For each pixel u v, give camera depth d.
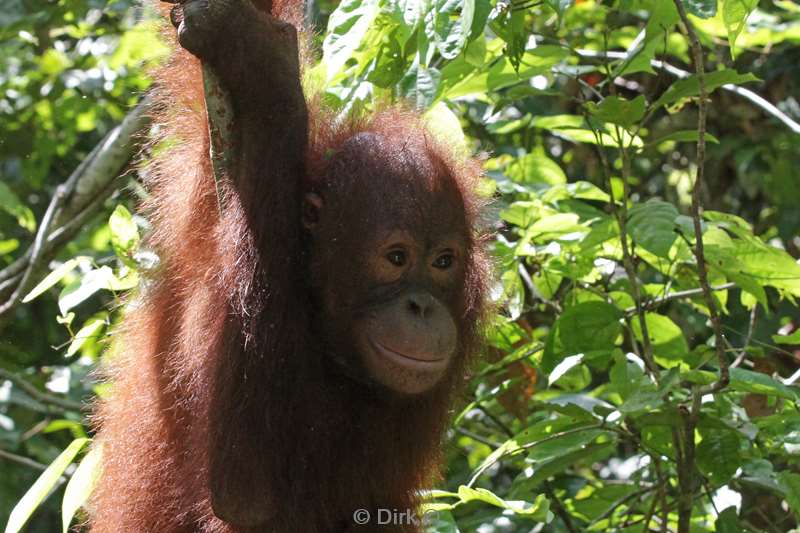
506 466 10.24
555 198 7.69
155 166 6.44
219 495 5.41
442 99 7.10
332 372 5.79
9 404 10.97
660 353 7.86
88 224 10.54
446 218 5.57
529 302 9.48
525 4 6.77
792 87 12.16
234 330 5.41
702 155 5.95
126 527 6.02
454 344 5.51
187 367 5.57
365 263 5.52
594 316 6.94
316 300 5.65
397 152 5.64
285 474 5.57
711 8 6.19
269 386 5.46
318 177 5.68
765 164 11.97
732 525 6.63
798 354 9.12
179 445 5.80
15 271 9.55
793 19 10.33
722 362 6.10
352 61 7.00
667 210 6.51
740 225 7.45
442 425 6.22
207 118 5.56
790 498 6.34
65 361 12.01
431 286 5.65
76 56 12.12
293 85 5.51
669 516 7.76
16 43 12.09
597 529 7.64
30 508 6.02
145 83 11.40
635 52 6.95
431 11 5.81
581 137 7.64
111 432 6.23
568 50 7.03
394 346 5.43
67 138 12.05
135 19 11.05
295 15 6.54
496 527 9.27
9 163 12.91
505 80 6.99
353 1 6.05
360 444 5.86
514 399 8.09
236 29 5.30
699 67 5.79
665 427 7.02
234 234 5.44
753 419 6.89
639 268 9.75
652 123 11.95
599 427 6.73
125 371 6.23
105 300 12.05
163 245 6.10
